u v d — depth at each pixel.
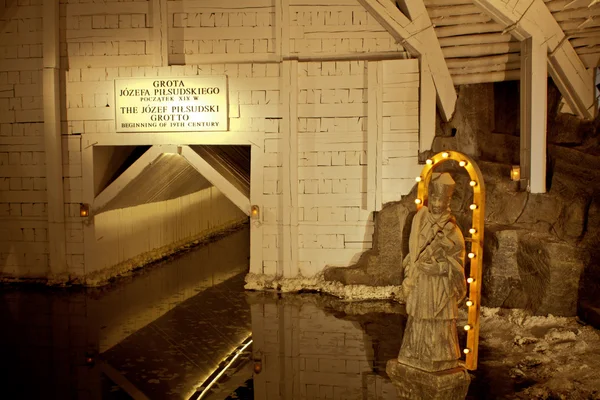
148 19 13.11
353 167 12.98
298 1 12.88
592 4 10.67
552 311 10.01
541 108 11.29
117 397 7.75
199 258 17.38
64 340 10.05
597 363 8.28
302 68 12.90
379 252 12.56
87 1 13.16
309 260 13.22
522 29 11.14
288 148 12.90
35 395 7.80
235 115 13.09
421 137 12.84
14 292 13.13
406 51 12.87
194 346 9.75
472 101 13.02
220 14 13.04
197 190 19.95
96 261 13.74
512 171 11.72
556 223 10.98
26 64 13.38
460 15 12.26
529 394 7.48
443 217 7.39
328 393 7.83
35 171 13.59
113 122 13.31
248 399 7.70
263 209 13.20
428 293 7.39
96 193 13.67
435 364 7.38
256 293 13.02
